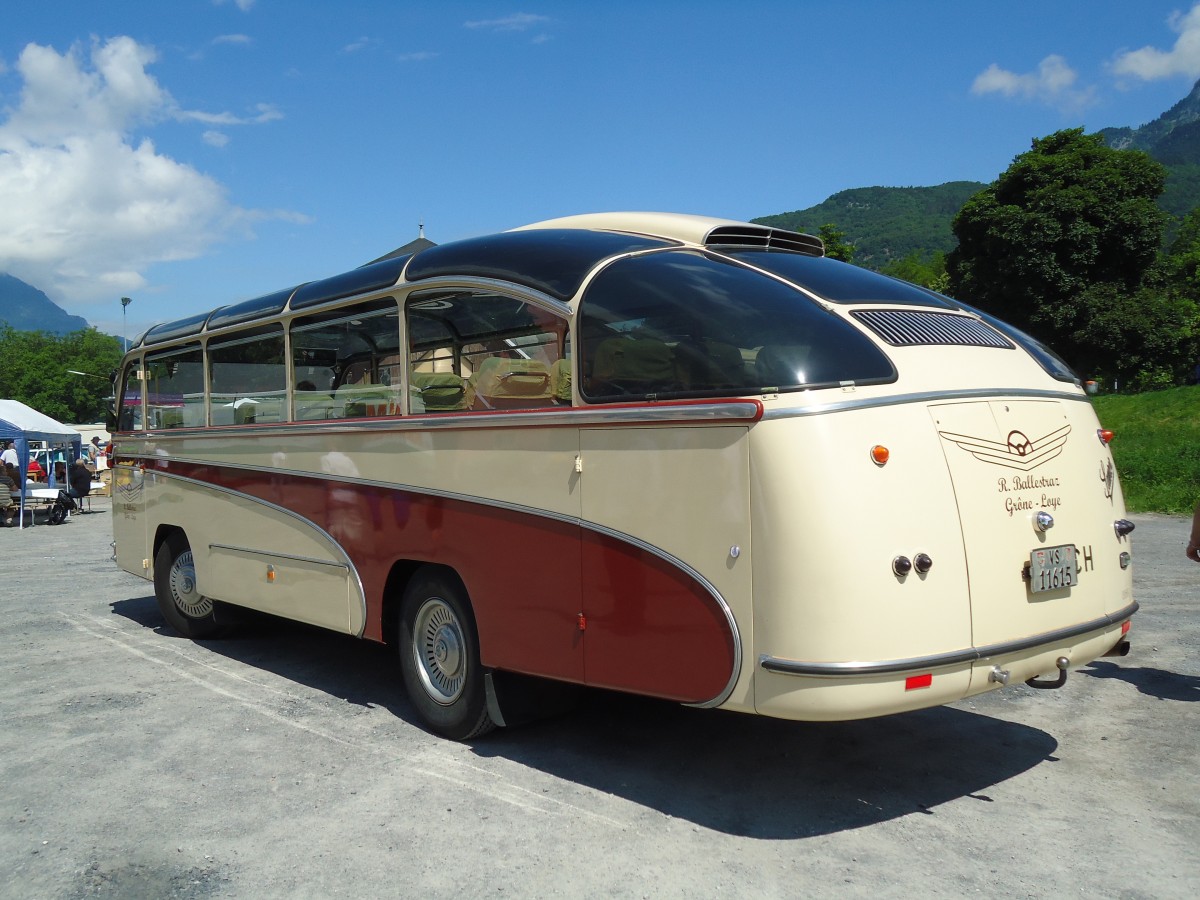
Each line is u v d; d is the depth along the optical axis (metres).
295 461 6.30
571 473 4.36
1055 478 4.16
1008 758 4.82
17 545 16.11
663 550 3.98
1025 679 3.98
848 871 3.61
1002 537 3.90
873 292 4.46
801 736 5.21
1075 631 4.09
